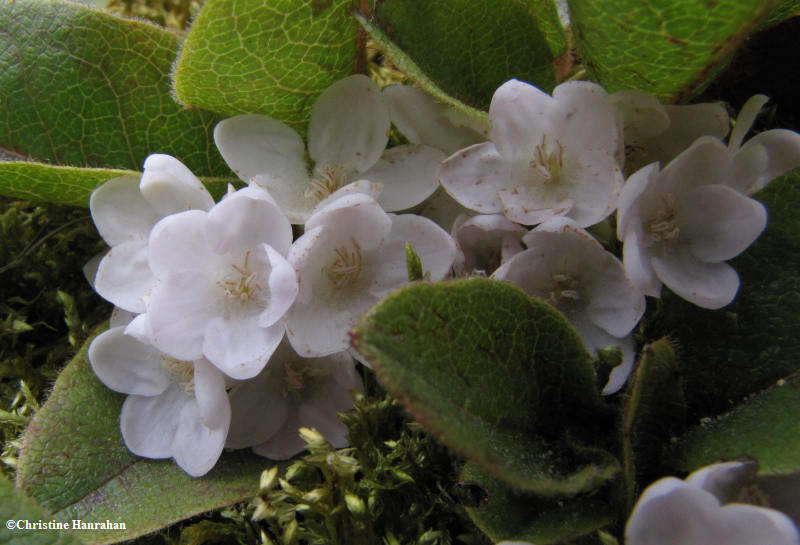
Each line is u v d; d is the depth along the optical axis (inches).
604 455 2.6
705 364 2.9
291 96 3.2
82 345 3.4
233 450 3.1
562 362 2.7
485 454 2.3
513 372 2.6
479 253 3.2
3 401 3.4
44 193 3.3
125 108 3.4
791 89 3.5
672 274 2.8
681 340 2.9
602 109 2.9
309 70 3.1
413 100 3.2
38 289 3.7
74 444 3.0
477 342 2.5
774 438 2.5
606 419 2.8
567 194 3.0
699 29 2.6
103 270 3.1
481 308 2.5
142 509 2.9
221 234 2.9
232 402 3.1
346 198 2.8
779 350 2.8
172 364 3.1
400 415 3.1
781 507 2.5
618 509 2.6
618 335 2.9
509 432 2.6
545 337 2.7
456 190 3.1
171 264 2.9
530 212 2.9
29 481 2.9
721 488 2.5
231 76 3.1
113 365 3.1
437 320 2.4
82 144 3.4
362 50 3.2
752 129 3.6
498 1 3.2
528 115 3.0
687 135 3.1
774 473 2.4
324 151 3.3
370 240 3.0
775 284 2.9
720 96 3.6
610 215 3.1
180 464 3.0
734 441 2.6
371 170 3.3
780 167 2.9
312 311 3.0
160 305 2.9
